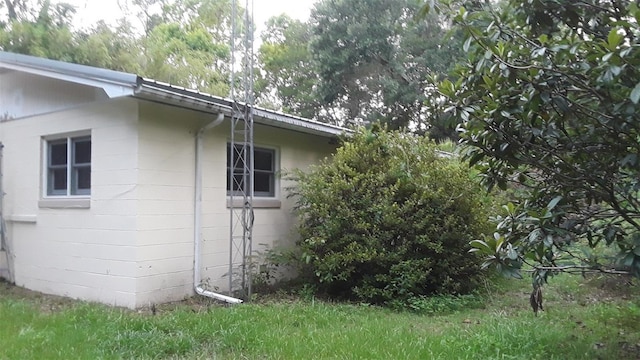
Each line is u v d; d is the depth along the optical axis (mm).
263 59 31891
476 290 8508
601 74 3965
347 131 10008
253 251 8945
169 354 5172
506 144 4742
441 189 8211
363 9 24031
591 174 4758
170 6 29953
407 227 8148
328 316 6715
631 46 3660
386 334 5742
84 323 6043
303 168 10398
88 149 8156
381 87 24750
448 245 8359
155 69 22062
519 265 4477
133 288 7266
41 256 8602
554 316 6965
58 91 8430
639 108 3938
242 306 7008
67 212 8172
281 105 31469
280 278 9367
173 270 7750
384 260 8031
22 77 9109
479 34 4449
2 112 9414
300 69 30984
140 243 7312
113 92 6926
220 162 8570
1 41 19547
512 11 4738
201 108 7594
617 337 5852
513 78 4352
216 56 27312
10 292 8531
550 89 4270
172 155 7797
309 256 8211
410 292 7984
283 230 9758
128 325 5875
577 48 4113
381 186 8477
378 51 24078
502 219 5078
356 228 8195
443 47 22688
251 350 5234
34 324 6012
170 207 7742
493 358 4902
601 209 4945
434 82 5176
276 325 6152
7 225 9289
